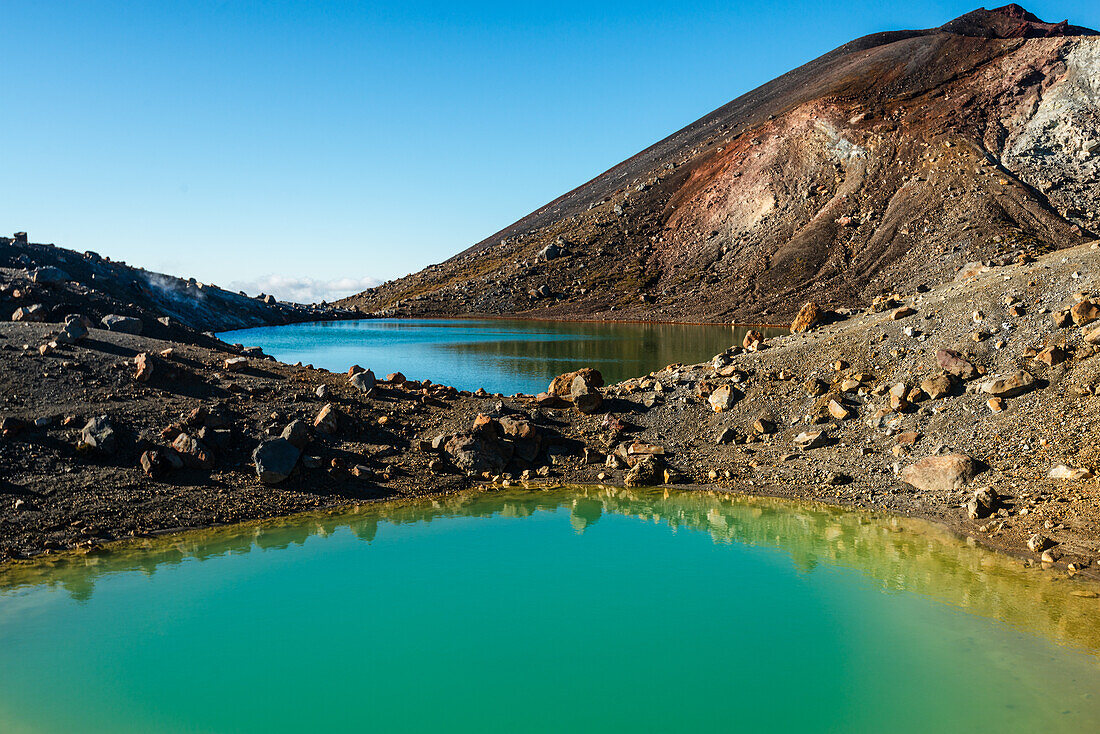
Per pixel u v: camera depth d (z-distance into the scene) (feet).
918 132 473.67
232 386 94.27
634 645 48.26
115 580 58.08
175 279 384.06
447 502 78.13
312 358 221.05
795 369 100.58
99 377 88.33
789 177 505.66
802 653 46.85
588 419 98.02
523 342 282.97
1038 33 586.86
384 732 39.14
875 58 629.10
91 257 322.96
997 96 472.44
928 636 48.80
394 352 241.35
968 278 112.47
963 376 86.33
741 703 41.50
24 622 51.01
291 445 80.12
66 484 71.05
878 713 40.52
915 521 69.67
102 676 44.47
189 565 61.26
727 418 94.99
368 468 82.64
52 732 38.91
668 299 452.76
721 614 52.34
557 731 39.22
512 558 63.00
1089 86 435.94
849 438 85.81
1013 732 38.75
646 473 83.66
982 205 395.96
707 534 68.59
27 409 78.84
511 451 89.25
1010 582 56.18
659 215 579.07
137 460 76.18
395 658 46.75
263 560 62.39
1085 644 47.32
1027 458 72.90
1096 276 89.66
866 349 98.53
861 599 54.34
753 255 465.47
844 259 414.82
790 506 75.66
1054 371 80.74
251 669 45.21
